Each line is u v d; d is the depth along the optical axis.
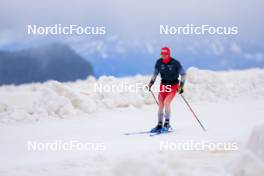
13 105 46.91
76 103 48.25
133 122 42.88
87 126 40.59
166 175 18.41
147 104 55.31
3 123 42.28
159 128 35.66
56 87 48.97
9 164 25.00
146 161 18.67
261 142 20.45
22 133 37.19
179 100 57.81
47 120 44.28
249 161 18.67
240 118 43.16
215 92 59.69
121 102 52.34
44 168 23.25
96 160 24.55
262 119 41.62
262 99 60.25
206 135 32.81
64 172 22.05
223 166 21.03
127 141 31.94
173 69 35.94
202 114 47.34
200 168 21.02
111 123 42.38
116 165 18.92
